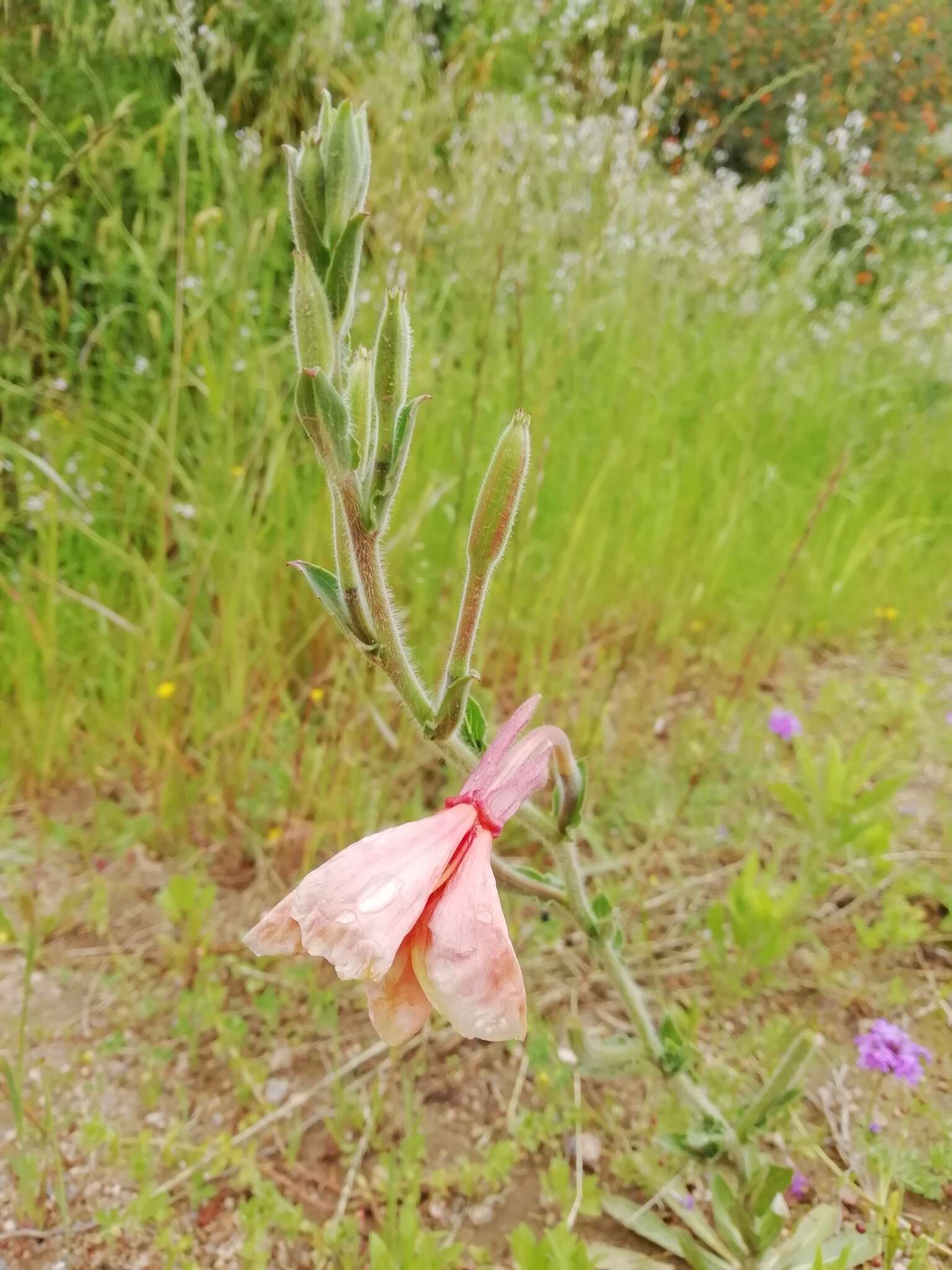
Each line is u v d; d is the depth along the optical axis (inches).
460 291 154.7
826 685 134.5
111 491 128.3
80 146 142.0
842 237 251.9
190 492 122.8
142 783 114.6
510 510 42.9
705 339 180.4
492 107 155.3
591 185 153.0
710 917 88.2
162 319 140.8
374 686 115.8
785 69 274.4
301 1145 80.4
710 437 156.1
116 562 127.8
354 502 42.5
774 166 269.0
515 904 99.3
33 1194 72.9
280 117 145.7
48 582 112.1
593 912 63.1
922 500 171.2
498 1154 77.4
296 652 116.2
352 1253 69.7
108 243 140.3
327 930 38.2
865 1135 79.4
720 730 117.0
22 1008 85.0
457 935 39.4
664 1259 73.5
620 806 111.3
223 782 109.2
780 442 172.6
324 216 40.8
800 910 95.9
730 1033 88.9
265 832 106.7
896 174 271.0
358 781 107.6
